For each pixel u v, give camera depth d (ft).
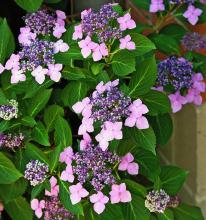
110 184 4.44
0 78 4.80
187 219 4.94
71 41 4.70
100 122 4.29
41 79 4.48
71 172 4.41
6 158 4.48
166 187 4.83
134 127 4.33
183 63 4.93
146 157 4.71
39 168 4.45
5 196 4.58
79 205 4.40
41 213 4.69
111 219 4.55
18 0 4.90
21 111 4.61
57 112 4.65
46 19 4.90
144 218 4.57
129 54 4.48
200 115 5.31
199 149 5.41
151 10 5.22
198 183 5.52
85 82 4.58
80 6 5.59
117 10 4.65
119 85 4.73
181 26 5.36
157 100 4.55
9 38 4.72
